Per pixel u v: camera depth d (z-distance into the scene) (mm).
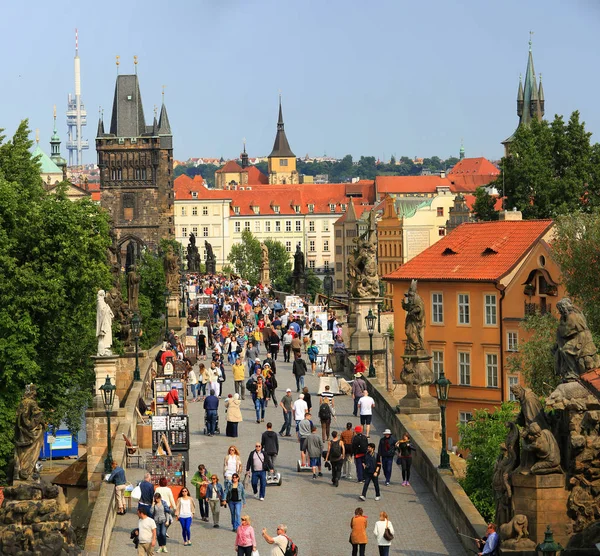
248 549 43188
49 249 85688
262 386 71125
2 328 81375
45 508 40781
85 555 41219
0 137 98688
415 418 64562
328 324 101688
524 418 41094
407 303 66750
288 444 64438
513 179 168500
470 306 123250
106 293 87000
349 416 71312
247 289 155875
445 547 45438
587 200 167500
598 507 39500
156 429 56906
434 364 126625
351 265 94750
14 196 84062
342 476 57250
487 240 127500
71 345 87188
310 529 48531
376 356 88688
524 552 39125
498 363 121375
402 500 52594
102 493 48688
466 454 76750
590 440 39625
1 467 77812
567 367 40562
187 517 46750
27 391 54281
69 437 108875
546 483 39594
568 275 99438
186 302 137750
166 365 79688
